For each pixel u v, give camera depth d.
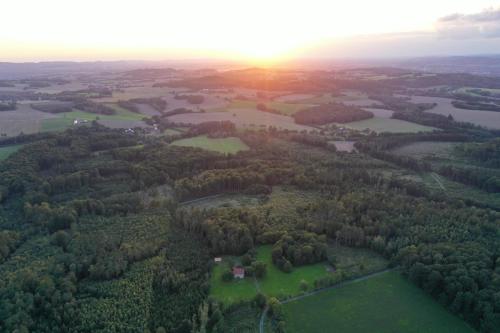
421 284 95.69
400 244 108.81
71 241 109.94
